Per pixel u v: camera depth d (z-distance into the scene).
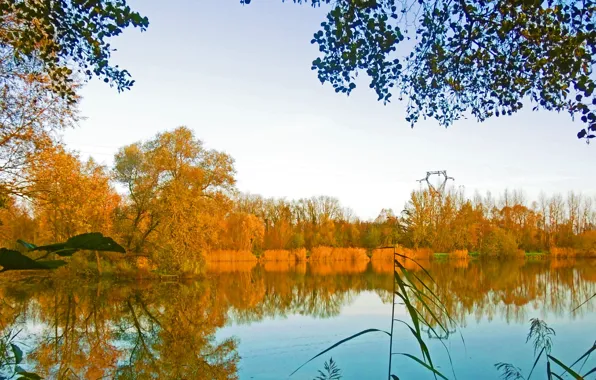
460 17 4.27
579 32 3.68
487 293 17.91
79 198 16.09
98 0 3.99
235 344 10.64
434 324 12.06
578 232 47.06
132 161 24.58
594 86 3.71
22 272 21.34
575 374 2.77
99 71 4.60
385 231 41.88
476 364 8.40
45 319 13.72
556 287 20.02
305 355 9.51
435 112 5.03
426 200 40.34
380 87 4.61
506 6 3.98
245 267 35.59
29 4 4.17
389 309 15.02
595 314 13.27
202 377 8.29
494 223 46.81
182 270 23.95
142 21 4.10
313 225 50.91
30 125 8.38
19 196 9.55
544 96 4.33
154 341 11.06
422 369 8.25
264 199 54.75
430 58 4.54
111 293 18.89
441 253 40.50
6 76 7.38
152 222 24.19
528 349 9.38
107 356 9.73
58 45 4.44
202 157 24.92
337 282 23.92
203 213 23.95
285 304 16.47
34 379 1.73
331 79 4.59
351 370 8.33
